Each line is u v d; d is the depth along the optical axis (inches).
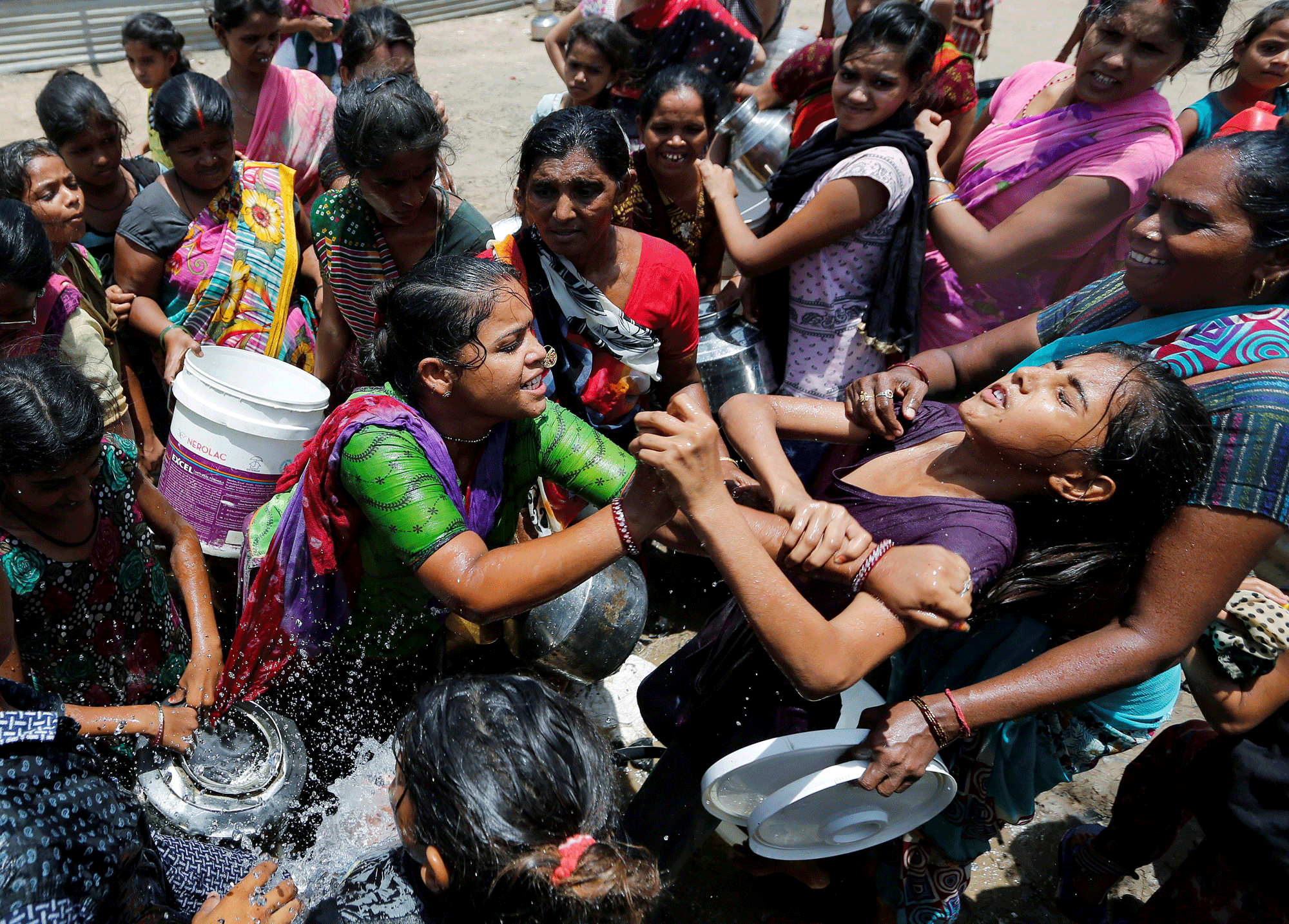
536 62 354.0
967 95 143.7
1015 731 79.1
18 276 87.9
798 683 64.9
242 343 129.3
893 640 64.7
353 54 156.3
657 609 135.3
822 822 75.6
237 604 115.0
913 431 82.4
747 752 69.1
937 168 123.1
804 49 147.3
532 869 46.2
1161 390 65.4
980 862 104.5
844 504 76.5
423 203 109.1
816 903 98.7
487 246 115.5
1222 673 73.5
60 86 125.0
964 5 189.0
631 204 128.7
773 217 129.6
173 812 82.4
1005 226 116.3
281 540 86.0
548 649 100.3
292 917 62.5
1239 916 77.1
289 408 102.7
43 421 69.7
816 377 125.7
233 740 88.3
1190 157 75.4
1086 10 143.6
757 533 72.7
